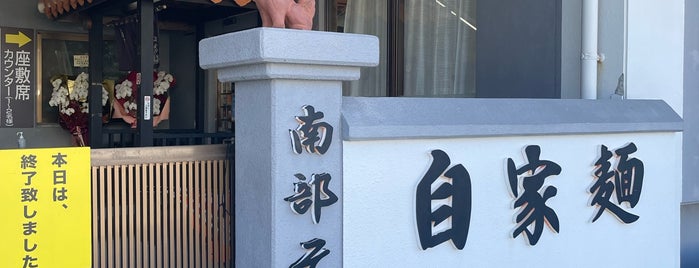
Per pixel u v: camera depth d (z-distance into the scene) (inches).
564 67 215.3
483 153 168.6
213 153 155.6
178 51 335.9
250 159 147.2
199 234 154.4
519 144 174.7
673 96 225.3
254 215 146.3
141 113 223.3
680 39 226.5
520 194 174.9
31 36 297.7
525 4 226.5
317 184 144.6
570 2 215.9
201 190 154.5
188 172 152.6
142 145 223.8
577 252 185.9
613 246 193.8
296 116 141.9
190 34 332.5
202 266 154.8
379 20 283.9
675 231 207.9
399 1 278.4
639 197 198.1
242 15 293.7
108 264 142.6
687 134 232.2
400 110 156.5
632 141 196.4
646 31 217.8
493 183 170.4
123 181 144.0
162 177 149.3
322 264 146.3
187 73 332.8
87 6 245.9
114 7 250.4
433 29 267.6
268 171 140.9
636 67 215.6
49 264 134.3
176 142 307.0
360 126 147.0
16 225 131.0
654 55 219.9
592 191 187.9
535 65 223.3
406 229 157.4
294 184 142.0
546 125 176.2
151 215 147.9
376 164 153.0
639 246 199.5
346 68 146.1
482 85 241.1
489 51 238.7
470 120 164.2
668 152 204.7
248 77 143.4
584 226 187.3
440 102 164.6
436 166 160.4
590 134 186.9
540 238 179.0
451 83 262.4
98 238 141.7
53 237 134.6
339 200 148.2
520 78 228.2
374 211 152.9
